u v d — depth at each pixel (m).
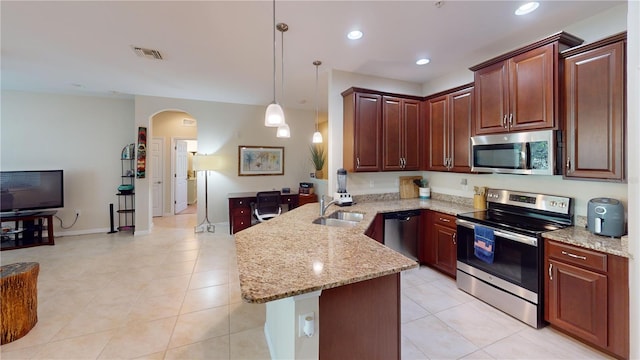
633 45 0.68
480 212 2.99
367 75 3.72
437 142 3.54
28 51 3.03
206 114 5.48
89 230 5.18
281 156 6.11
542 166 2.31
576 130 2.16
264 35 2.65
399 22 2.40
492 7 2.19
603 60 2.00
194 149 8.80
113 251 4.19
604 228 2.03
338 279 1.28
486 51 2.99
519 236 2.29
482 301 2.65
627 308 1.76
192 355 1.99
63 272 3.39
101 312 2.52
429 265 3.47
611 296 1.82
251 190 5.90
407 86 3.98
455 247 3.01
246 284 1.22
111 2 2.13
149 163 5.16
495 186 3.16
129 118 5.37
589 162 2.09
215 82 4.14
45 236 4.94
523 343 2.06
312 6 2.17
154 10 2.23
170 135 7.18
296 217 2.68
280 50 2.96
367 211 3.09
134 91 4.72
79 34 2.64
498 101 2.64
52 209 4.82
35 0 2.10
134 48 2.95
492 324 2.29
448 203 3.62
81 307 2.60
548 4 2.14
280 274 1.33
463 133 3.20
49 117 4.87
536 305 2.20
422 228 3.45
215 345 2.10
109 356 1.97
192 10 2.23
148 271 3.45
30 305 2.25
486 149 2.77
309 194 5.64
